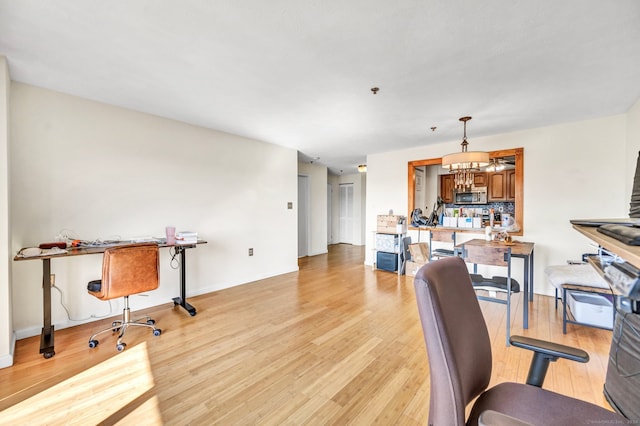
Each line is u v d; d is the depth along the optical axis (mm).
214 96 2689
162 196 3355
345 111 3068
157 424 1524
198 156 3686
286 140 4422
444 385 815
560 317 2939
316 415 1593
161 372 2000
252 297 3643
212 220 3865
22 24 1638
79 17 1580
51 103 2598
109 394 1766
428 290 848
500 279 2705
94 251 2371
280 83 2398
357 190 8375
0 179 1987
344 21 1607
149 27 1671
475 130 3807
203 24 1640
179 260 3521
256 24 1637
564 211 3561
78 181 2760
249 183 4328
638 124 2783
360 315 3047
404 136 4121
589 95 2646
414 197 5043
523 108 2980
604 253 1240
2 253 2014
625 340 1495
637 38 1738
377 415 1593
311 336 2559
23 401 1701
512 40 1778
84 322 2803
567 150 3523
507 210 6266
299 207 6539
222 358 2188
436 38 1764
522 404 1003
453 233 3658
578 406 985
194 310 3047
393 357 2205
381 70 2168
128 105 2947
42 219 2566
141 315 3033
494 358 2156
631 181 3000
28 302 2506
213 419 1560
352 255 6797
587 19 1569
